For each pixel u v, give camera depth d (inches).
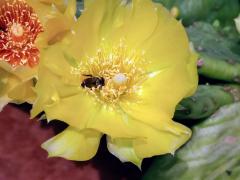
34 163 12.1
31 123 12.4
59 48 9.1
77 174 12.1
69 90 9.5
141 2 9.4
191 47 9.4
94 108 9.9
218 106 11.5
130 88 10.1
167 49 9.7
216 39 13.0
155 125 9.4
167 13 9.3
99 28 9.9
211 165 11.4
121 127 9.7
